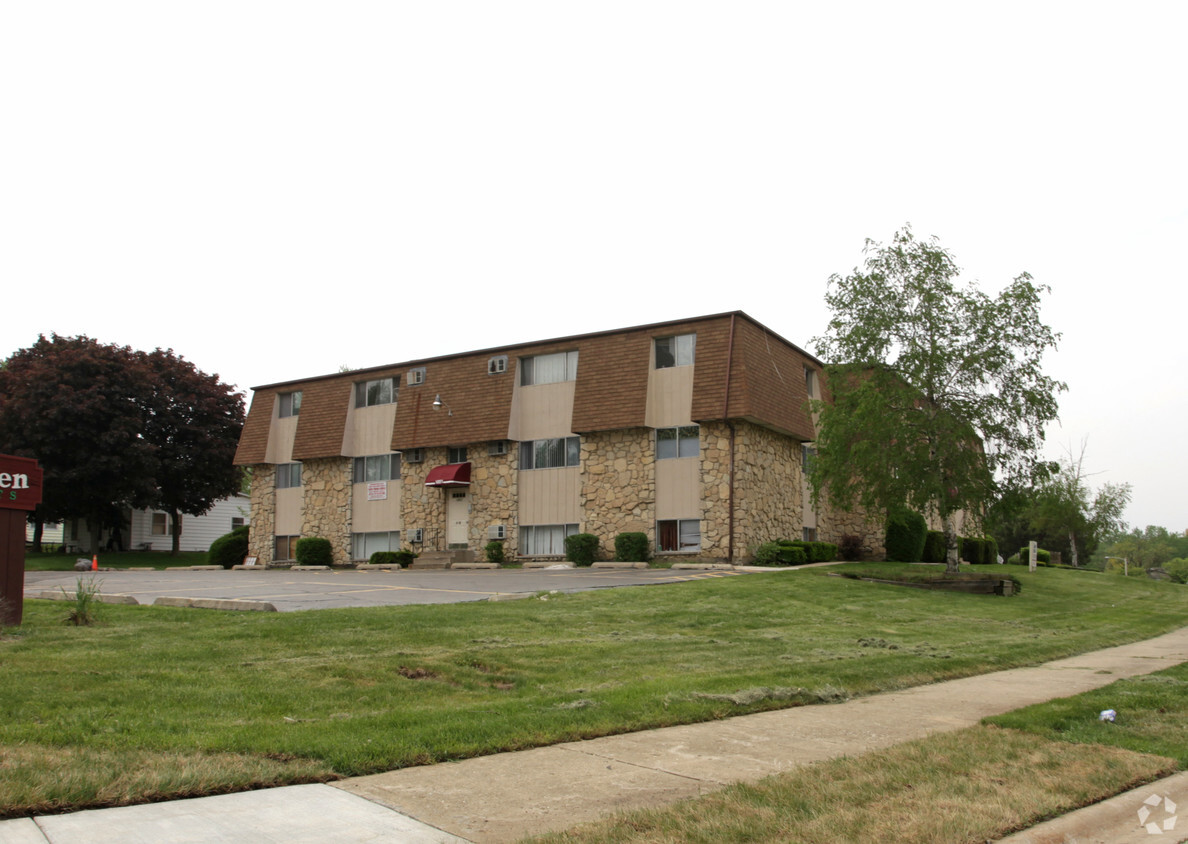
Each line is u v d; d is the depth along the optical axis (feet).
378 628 38.65
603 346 94.84
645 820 15.79
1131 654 43.16
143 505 131.23
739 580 68.39
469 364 103.55
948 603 64.75
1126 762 20.47
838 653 37.91
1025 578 90.33
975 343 76.54
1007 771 19.53
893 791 17.88
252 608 44.52
